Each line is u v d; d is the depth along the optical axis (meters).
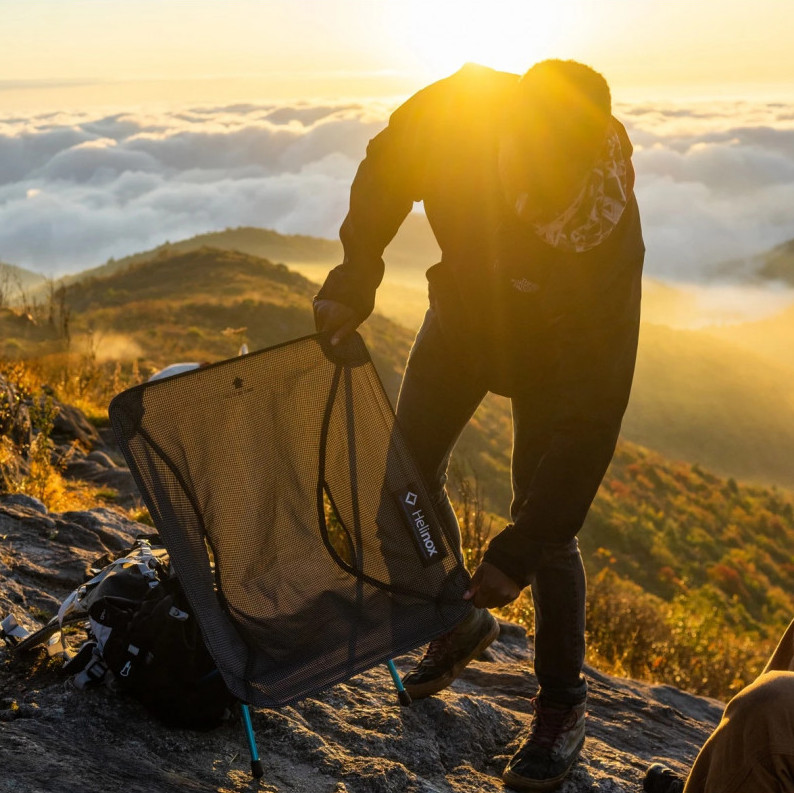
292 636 2.45
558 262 2.24
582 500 2.32
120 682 2.48
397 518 2.57
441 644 3.04
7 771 1.99
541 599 2.73
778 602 61.38
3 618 3.13
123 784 2.08
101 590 2.62
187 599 2.34
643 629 8.63
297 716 2.76
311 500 2.53
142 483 2.30
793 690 1.60
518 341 2.40
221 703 2.49
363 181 2.59
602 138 2.06
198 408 2.37
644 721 3.80
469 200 2.36
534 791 2.69
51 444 7.46
